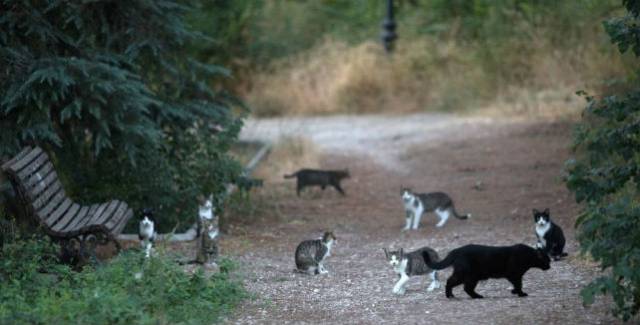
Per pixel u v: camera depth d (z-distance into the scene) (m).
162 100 15.58
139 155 14.97
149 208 14.29
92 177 15.20
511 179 20.08
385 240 15.52
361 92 34.84
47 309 9.75
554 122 25.64
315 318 10.35
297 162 23.22
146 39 14.70
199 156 16.31
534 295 11.06
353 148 25.83
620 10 25.69
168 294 10.41
